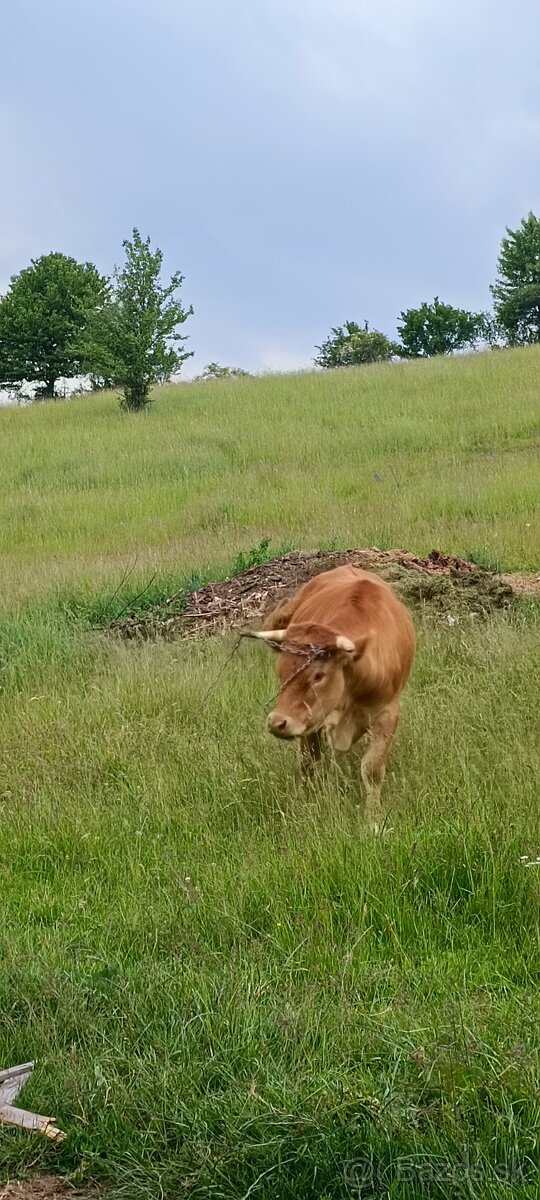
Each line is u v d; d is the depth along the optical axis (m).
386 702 6.96
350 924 5.23
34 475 25.05
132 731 8.10
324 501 19.31
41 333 55.69
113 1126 3.94
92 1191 3.77
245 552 14.84
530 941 4.92
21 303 55.94
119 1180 3.74
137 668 9.62
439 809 6.12
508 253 59.66
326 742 6.98
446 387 30.94
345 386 32.91
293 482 21.77
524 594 11.77
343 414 28.92
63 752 7.99
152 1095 4.01
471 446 24.25
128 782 7.39
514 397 28.31
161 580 13.84
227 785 6.92
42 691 9.70
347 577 7.72
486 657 8.90
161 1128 3.88
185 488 22.34
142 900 5.66
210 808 6.79
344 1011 4.34
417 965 4.91
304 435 26.83
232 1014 4.39
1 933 5.36
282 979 4.76
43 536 19.19
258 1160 3.65
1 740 8.55
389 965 4.80
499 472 20.34
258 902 5.44
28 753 8.09
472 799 6.13
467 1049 3.95
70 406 35.34
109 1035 4.43
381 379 33.25
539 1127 3.63
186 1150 3.76
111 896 5.86
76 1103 4.04
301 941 5.04
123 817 6.75
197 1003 4.50
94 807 6.91
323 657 6.43
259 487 21.67
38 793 7.31
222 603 12.16
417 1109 3.73
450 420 26.73
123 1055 4.25
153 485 23.34
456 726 7.45
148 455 26.05
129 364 33.62
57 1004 4.63
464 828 5.74
